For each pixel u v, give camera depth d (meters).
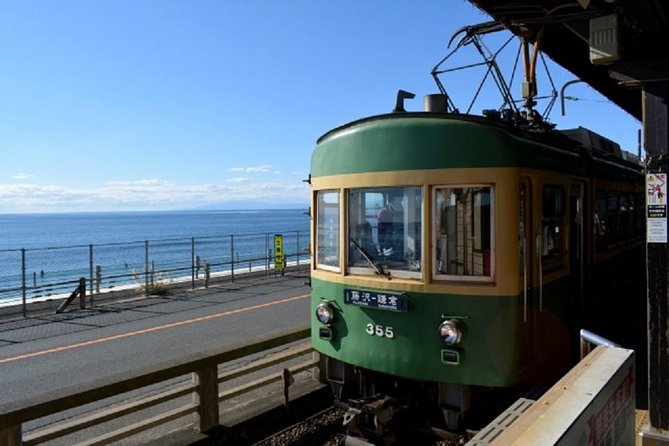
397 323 4.97
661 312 4.31
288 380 6.21
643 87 4.37
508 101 6.59
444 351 4.75
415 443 5.41
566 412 2.47
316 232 5.82
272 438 5.77
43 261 53.81
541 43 6.85
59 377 8.27
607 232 7.89
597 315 7.32
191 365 5.22
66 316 13.04
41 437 4.24
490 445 2.27
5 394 7.52
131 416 6.56
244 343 5.89
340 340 5.39
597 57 4.24
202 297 15.66
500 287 4.64
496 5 4.61
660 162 4.29
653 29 4.18
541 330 5.27
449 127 4.85
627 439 3.37
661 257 4.32
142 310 13.73
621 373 3.23
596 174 7.19
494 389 5.00
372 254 5.21
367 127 5.25
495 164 4.68
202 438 5.20
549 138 5.77
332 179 5.49
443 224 4.85
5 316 13.03
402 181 4.96
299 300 15.00
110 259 54.88
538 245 5.14
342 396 5.75
